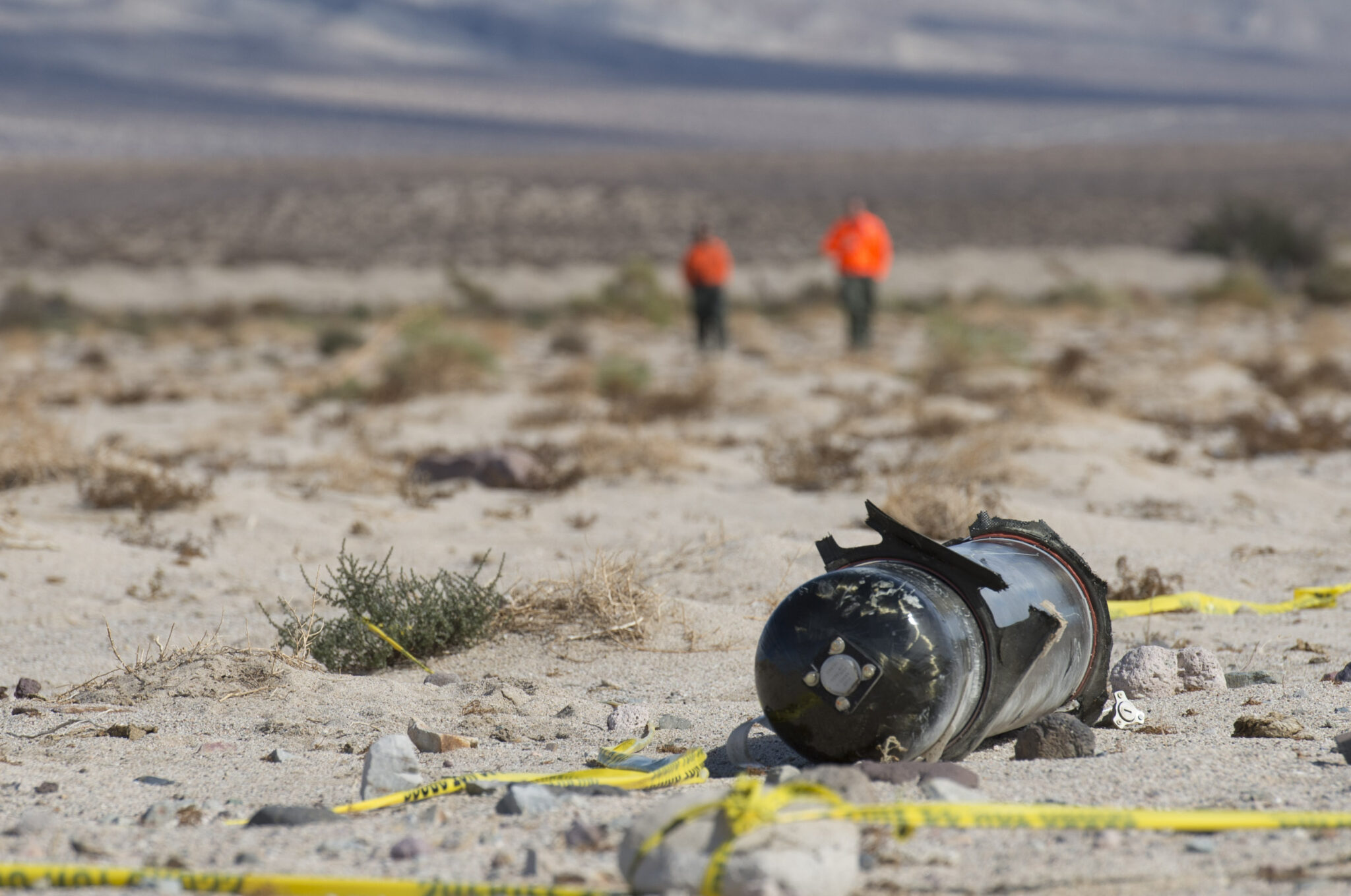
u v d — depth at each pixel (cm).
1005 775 1759
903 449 5238
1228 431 5844
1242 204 19375
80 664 2692
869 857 1419
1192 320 11556
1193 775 1734
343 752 2045
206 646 2609
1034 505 4097
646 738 2031
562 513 4303
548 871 1409
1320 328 9606
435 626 2677
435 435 5969
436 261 18850
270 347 10344
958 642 1720
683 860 1316
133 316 12875
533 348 10088
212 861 1480
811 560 3362
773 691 1756
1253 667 2511
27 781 1878
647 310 12494
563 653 2694
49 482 4591
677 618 2884
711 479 4906
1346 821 1502
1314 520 4178
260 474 4972
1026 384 6812
